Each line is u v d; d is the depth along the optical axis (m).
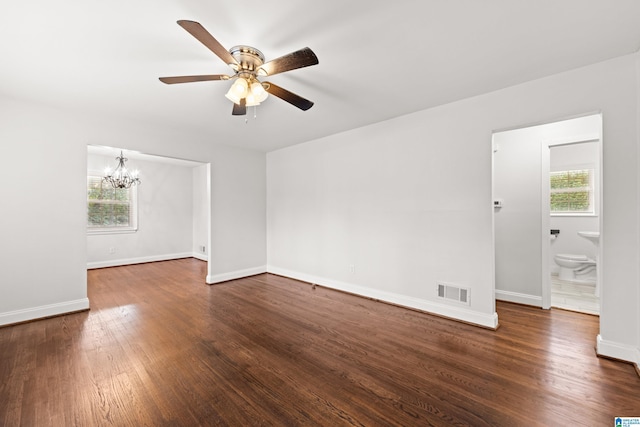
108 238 5.88
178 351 2.30
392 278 3.47
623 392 1.75
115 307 3.35
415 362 2.12
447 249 3.01
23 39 1.83
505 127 2.62
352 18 1.65
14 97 2.79
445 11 1.59
